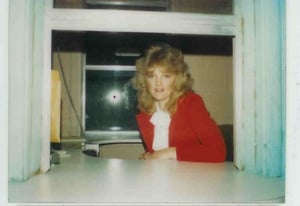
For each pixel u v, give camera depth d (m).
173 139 1.64
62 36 2.32
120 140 2.26
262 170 0.92
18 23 0.81
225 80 2.71
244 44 0.95
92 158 1.22
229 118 2.73
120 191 0.75
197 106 1.61
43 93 0.93
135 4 1.76
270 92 0.90
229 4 0.99
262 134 0.92
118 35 2.38
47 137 0.94
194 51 2.66
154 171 0.98
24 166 0.83
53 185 0.80
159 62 1.64
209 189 0.77
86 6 1.73
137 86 1.82
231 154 1.70
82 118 2.37
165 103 1.68
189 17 0.96
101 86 2.38
